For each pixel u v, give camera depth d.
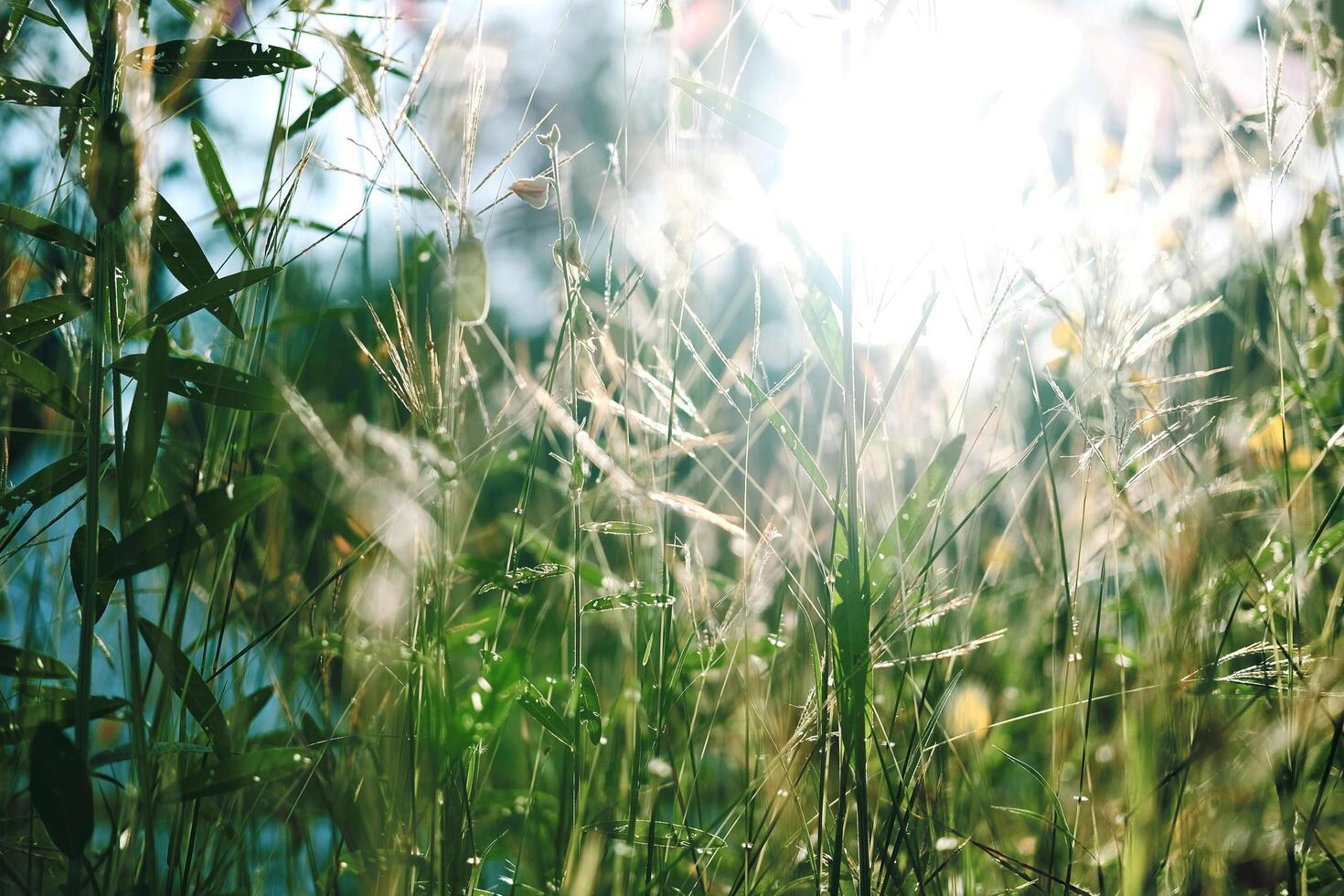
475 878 0.93
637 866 1.00
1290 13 1.02
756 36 0.97
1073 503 1.17
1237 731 0.99
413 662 0.92
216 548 1.01
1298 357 1.06
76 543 0.88
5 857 0.92
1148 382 1.00
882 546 0.94
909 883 1.00
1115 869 1.02
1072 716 1.09
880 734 0.98
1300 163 1.04
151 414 0.85
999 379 1.12
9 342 0.90
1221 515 0.99
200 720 0.89
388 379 0.93
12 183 1.07
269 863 1.03
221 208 0.96
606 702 1.11
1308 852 0.97
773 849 1.02
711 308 1.15
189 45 0.91
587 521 1.05
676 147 1.00
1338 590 0.98
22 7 0.89
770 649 1.10
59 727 0.87
